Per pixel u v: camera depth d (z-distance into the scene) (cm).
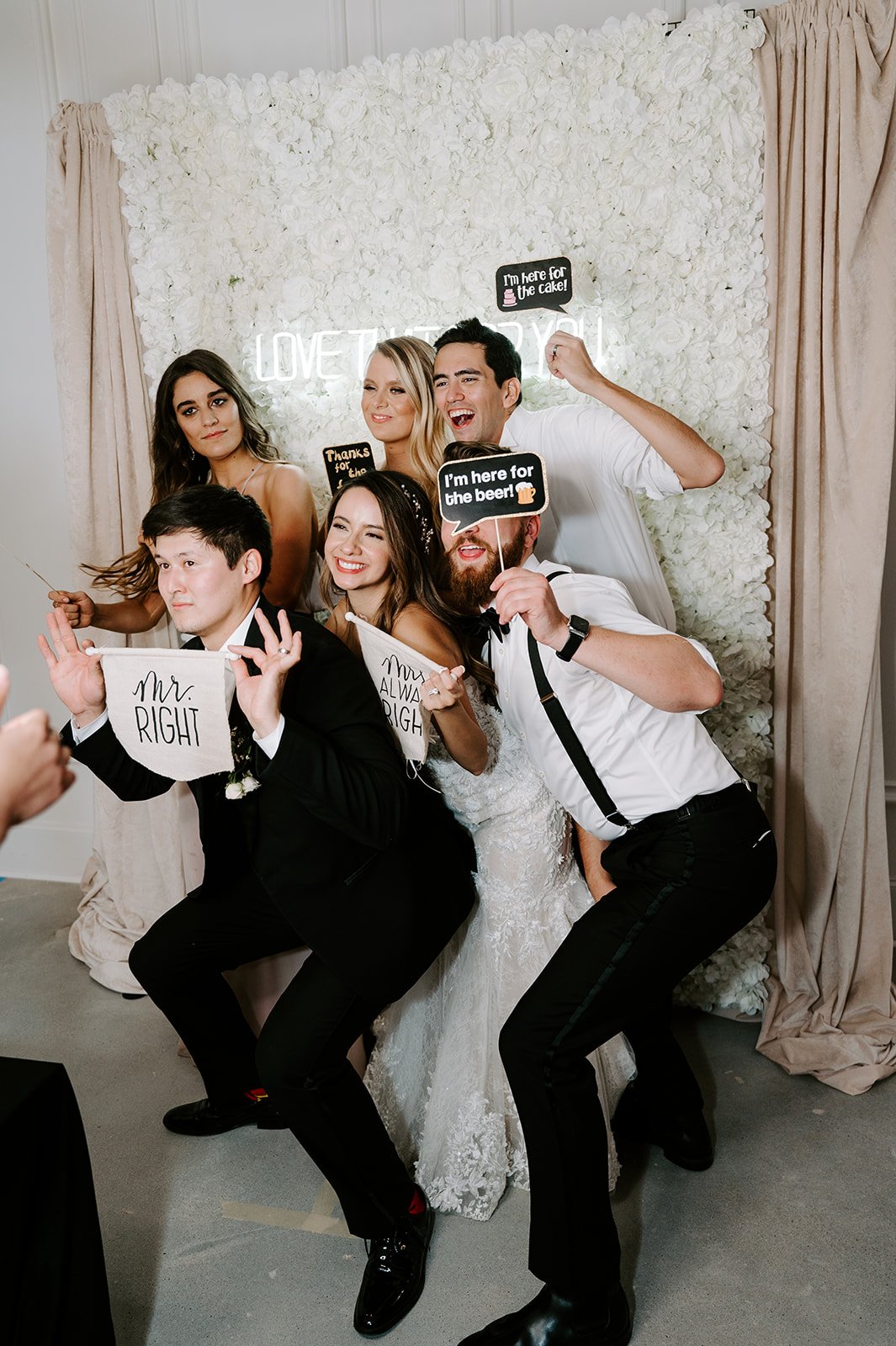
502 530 188
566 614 178
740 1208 208
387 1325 182
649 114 246
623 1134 229
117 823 306
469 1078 211
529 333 261
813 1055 256
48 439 334
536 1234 173
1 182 318
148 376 285
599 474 237
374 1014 188
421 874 193
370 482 204
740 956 274
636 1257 196
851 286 242
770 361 254
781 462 255
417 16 273
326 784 167
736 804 180
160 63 295
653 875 176
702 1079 253
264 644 189
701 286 251
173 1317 186
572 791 191
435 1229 207
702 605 264
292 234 269
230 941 220
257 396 278
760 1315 181
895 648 304
